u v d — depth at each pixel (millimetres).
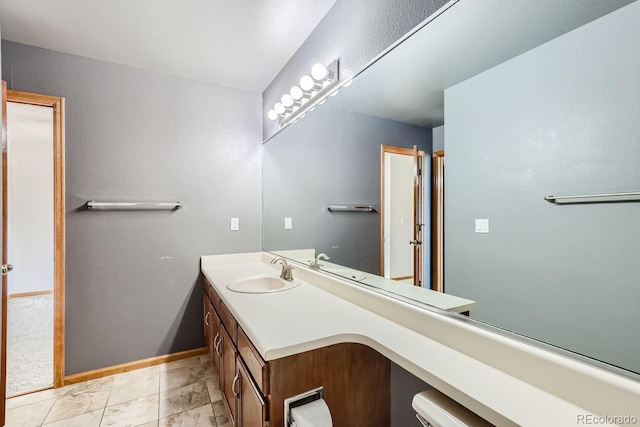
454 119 1046
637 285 615
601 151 666
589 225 689
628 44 622
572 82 719
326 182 1874
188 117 2490
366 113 1500
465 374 822
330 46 1701
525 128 827
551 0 765
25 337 2945
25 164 4387
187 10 1677
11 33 1867
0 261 1595
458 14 1008
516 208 855
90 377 2145
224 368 1674
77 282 2127
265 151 2732
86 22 1771
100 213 2193
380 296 1318
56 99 2051
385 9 1308
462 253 1024
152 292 2367
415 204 1229
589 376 683
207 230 2561
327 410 1035
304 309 1388
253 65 2297
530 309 819
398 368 1268
